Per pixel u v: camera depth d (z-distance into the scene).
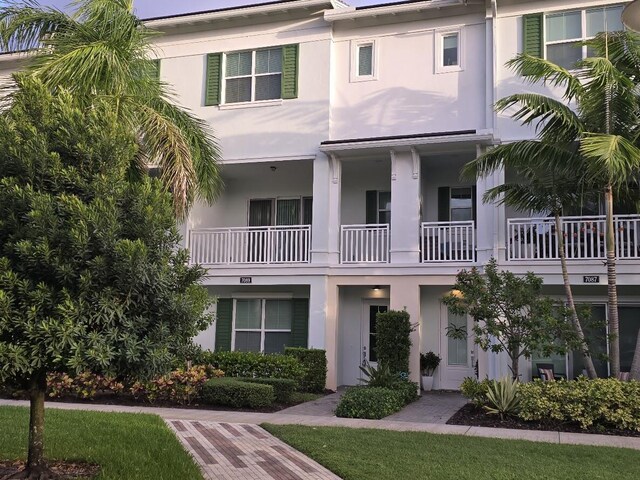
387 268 15.38
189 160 11.67
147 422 9.90
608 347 12.70
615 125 11.41
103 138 6.46
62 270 5.81
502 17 15.41
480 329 11.59
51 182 6.18
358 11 16.17
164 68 17.94
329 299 15.78
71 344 5.65
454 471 7.00
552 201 12.32
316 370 14.96
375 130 16.22
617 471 7.14
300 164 17.11
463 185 16.88
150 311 6.27
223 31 17.59
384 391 12.02
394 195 15.55
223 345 17.30
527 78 14.88
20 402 12.22
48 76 11.02
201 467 7.35
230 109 17.28
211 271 16.66
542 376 14.05
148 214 6.39
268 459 7.78
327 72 16.61
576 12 14.98
